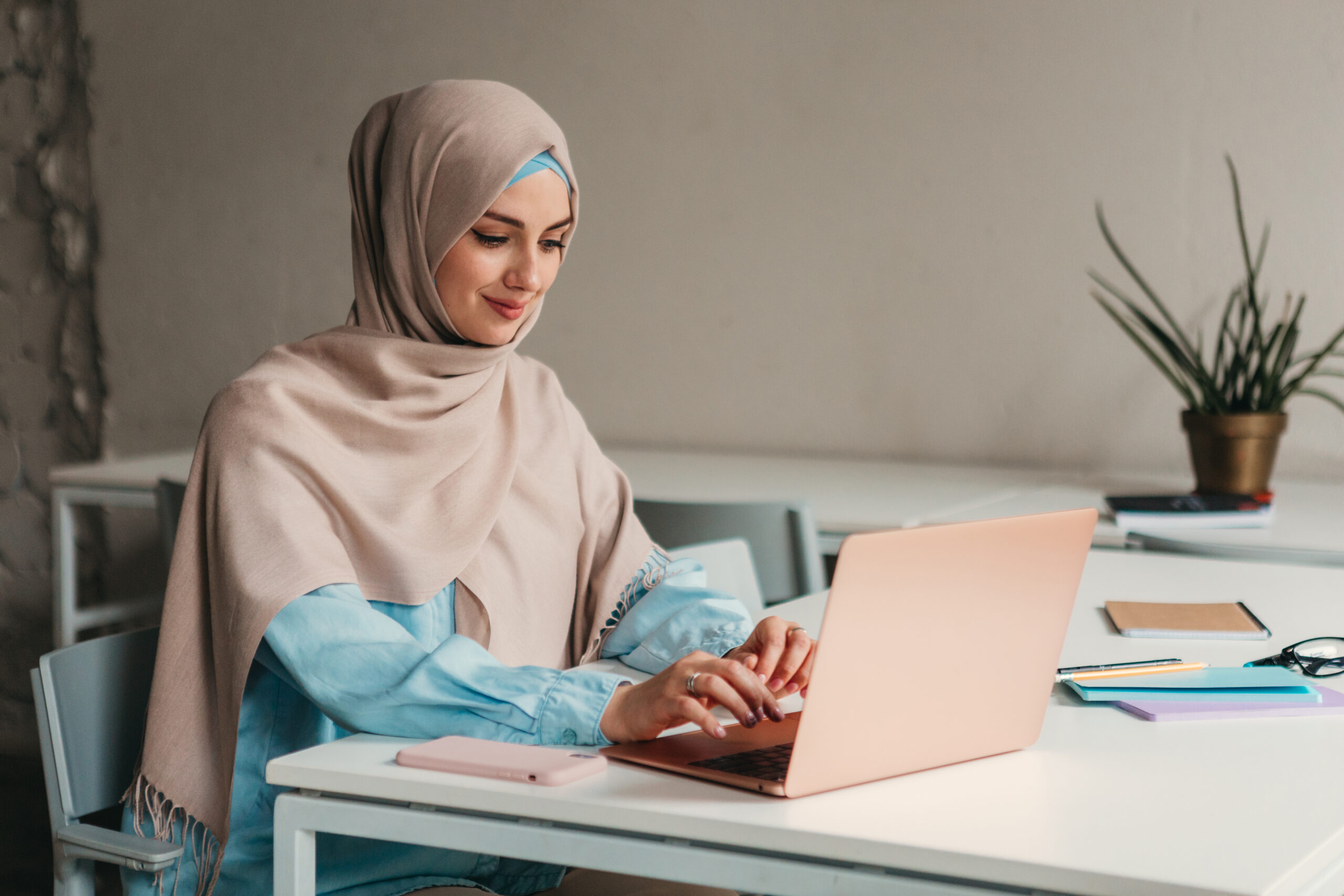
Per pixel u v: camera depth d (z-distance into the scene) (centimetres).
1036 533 83
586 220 278
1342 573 153
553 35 276
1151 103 231
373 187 134
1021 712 87
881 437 258
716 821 74
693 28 264
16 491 328
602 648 131
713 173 266
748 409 268
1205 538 179
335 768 85
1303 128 221
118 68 312
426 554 120
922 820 73
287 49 298
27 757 322
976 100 243
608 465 152
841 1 251
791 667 104
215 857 108
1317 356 205
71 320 324
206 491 113
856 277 256
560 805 78
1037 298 243
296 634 101
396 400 127
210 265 309
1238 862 66
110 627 316
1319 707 97
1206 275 230
